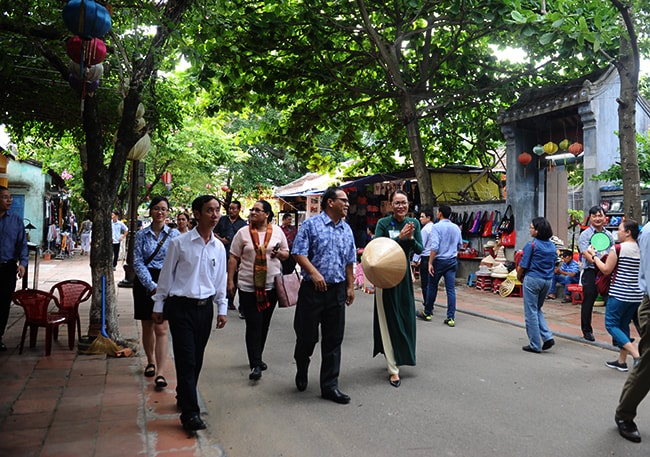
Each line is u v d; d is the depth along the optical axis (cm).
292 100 1449
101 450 362
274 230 578
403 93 1351
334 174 1714
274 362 614
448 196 1648
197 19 776
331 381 480
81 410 438
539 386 524
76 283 663
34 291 612
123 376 534
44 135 1177
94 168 634
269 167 2781
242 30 1173
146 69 661
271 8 1239
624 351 577
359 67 1388
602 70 1155
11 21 580
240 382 537
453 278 834
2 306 629
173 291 413
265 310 581
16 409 437
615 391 511
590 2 916
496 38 1258
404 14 1268
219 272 440
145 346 532
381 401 479
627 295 567
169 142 1884
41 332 740
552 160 1273
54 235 2261
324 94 1404
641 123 1146
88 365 573
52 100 894
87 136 625
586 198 1077
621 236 578
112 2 656
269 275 571
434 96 1416
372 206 1803
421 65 1384
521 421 432
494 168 1772
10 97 884
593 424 428
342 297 487
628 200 877
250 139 1583
